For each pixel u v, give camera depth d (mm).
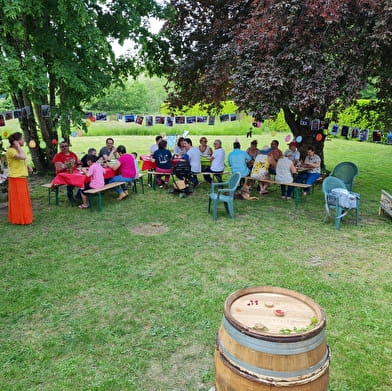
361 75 6602
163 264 4879
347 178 7551
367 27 6316
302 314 2203
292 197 8539
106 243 5629
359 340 3264
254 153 10016
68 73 7781
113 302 3922
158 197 8531
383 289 4195
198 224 6578
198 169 9094
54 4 7664
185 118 10438
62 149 7977
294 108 6750
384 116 9312
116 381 2777
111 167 8125
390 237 5883
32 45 8273
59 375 2840
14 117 8812
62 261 4957
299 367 1947
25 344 3211
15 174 6273
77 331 3402
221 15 9250
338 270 4699
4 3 6625
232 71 8242
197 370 2922
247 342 1983
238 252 5293
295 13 6195
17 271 4641
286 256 5152
